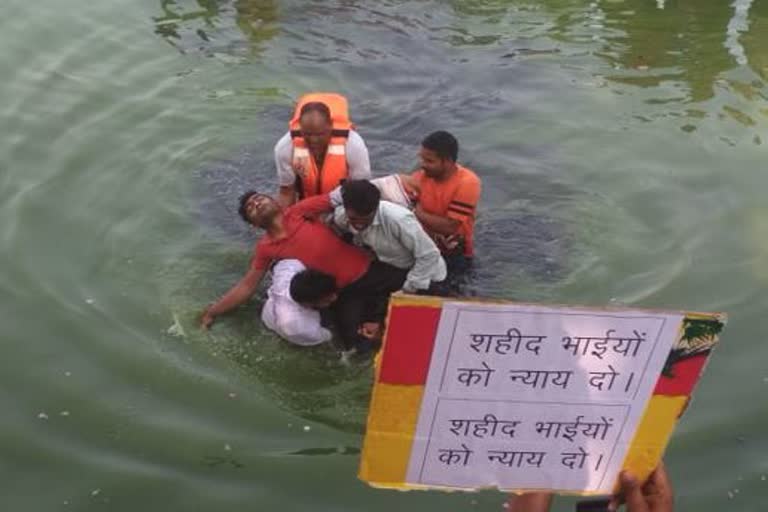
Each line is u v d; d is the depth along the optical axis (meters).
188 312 5.09
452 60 8.07
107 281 5.29
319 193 5.50
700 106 7.42
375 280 5.07
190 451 4.16
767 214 6.05
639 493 2.47
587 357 2.26
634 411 2.35
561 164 6.62
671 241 5.80
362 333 4.93
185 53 7.91
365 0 9.06
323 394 4.59
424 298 2.16
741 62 8.12
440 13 8.90
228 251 5.60
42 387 4.48
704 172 6.54
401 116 7.18
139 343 4.82
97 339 4.82
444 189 5.21
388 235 4.92
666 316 2.20
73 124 6.81
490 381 2.29
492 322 2.20
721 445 4.21
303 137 5.26
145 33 8.20
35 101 7.06
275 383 4.64
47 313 4.98
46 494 3.89
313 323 4.84
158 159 6.48
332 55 8.04
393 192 5.30
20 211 5.80
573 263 5.59
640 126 7.12
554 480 2.48
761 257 5.62
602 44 8.42
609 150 6.81
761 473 4.05
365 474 2.46
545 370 2.28
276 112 7.14
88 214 5.86
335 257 5.02
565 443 2.41
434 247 4.96
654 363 2.27
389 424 2.37
